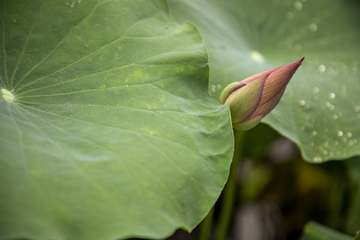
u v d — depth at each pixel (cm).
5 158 86
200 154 92
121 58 97
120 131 92
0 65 95
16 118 91
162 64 98
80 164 88
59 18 97
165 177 90
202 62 99
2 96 93
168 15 104
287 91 109
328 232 108
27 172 86
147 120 93
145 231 87
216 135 95
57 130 92
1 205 84
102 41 97
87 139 91
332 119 109
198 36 102
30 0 97
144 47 98
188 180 91
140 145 91
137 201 88
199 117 96
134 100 95
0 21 96
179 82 97
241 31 117
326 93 112
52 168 87
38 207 85
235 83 97
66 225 85
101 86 95
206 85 99
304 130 107
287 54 118
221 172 93
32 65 96
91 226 86
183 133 93
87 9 98
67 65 96
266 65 113
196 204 90
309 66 116
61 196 86
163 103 95
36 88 95
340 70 117
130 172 89
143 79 96
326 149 107
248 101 97
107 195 87
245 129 99
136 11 100
